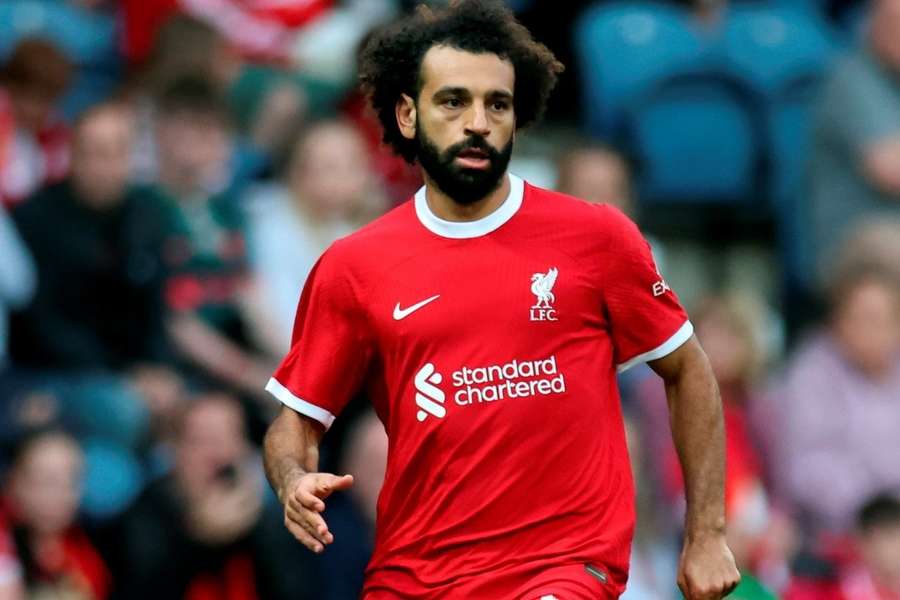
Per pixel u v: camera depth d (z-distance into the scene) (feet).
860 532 98.99
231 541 93.04
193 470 93.40
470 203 56.18
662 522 98.43
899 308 109.09
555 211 56.54
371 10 124.06
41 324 102.27
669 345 56.44
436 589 55.67
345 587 94.02
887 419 107.86
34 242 102.94
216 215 105.50
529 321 55.57
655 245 122.31
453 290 55.88
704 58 122.31
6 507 93.61
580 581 54.29
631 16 122.83
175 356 102.58
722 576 55.36
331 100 117.29
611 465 55.83
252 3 119.65
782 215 121.80
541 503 55.26
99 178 103.76
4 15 118.83
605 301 56.18
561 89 126.00
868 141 116.88
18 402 98.12
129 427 99.04
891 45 117.80
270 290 104.83
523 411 55.31
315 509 53.47
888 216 116.78
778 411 108.37
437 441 55.72
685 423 56.95
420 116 56.03
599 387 55.88
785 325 120.06
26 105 111.24
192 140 106.22
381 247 56.70
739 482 103.45
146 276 103.81
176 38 110.63
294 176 106.52
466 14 56.34
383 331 56.29
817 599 98.07
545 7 126.31
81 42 119.55
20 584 92.38
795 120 122.83
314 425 58.03
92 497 96.63
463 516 55.52
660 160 121.19
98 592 94.17
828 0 132.16
